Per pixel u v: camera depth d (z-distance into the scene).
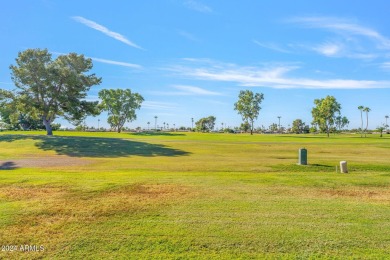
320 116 93.38
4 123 95.00
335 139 63.19
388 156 27.45
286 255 5.93
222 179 13.28
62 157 26.28
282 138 65.00
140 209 8.53
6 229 7.02
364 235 6.87
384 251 6.12
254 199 9.80
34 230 7.00
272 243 6.42
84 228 7.14
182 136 66.00
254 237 6.70
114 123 99.38
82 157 26.34
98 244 6.35
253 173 16.12
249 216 8.06
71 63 47.31
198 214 8.18
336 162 21.64
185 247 6.23
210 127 145.62
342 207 9.03
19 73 44.00
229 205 9.04
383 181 13.51
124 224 7.41
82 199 9.45
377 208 8.98
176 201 9.38
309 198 10.12
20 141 37.44
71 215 7.98
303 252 6.05
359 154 29.91
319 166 19.50
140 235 6.78
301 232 6.99
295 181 13.21
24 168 18.09
